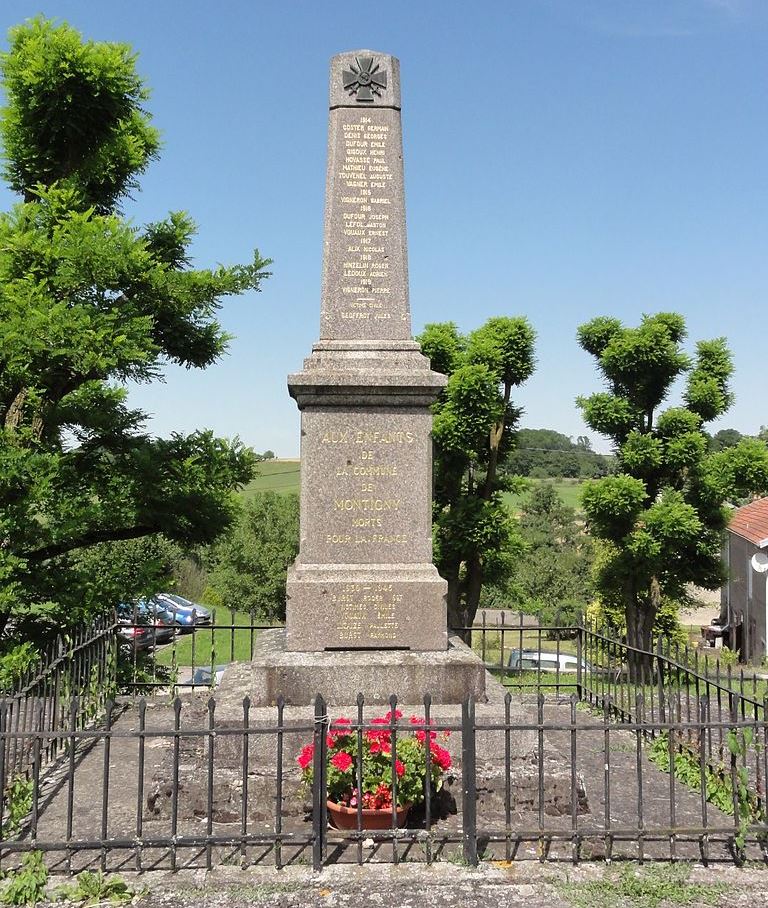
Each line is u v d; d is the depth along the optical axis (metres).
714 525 19.44
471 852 5.36
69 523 11.36
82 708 9.20
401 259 7.98
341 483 7.61
